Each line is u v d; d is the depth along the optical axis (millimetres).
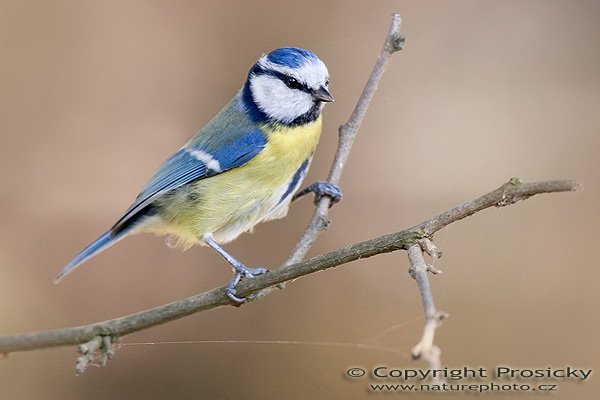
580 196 10312
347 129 8523
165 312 6512
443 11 12094
